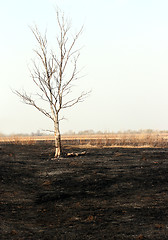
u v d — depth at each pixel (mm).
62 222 10320
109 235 8992
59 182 14977
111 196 12844
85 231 9406
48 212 11406
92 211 11234
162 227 9438
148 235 8844
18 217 10789
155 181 14430
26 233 9273
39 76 20859
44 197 13102
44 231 9516
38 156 20984
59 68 20984
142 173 15695
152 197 12461
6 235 8945
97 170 16547
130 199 12367
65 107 20922
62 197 13031
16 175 16047
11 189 13961
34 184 14977
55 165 18172
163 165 17078
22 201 12555
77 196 13055
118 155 20344
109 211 11156
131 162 18188
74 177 15570
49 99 20891
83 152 20938
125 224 9820
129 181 14625
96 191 13531
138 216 10531
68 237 8992
